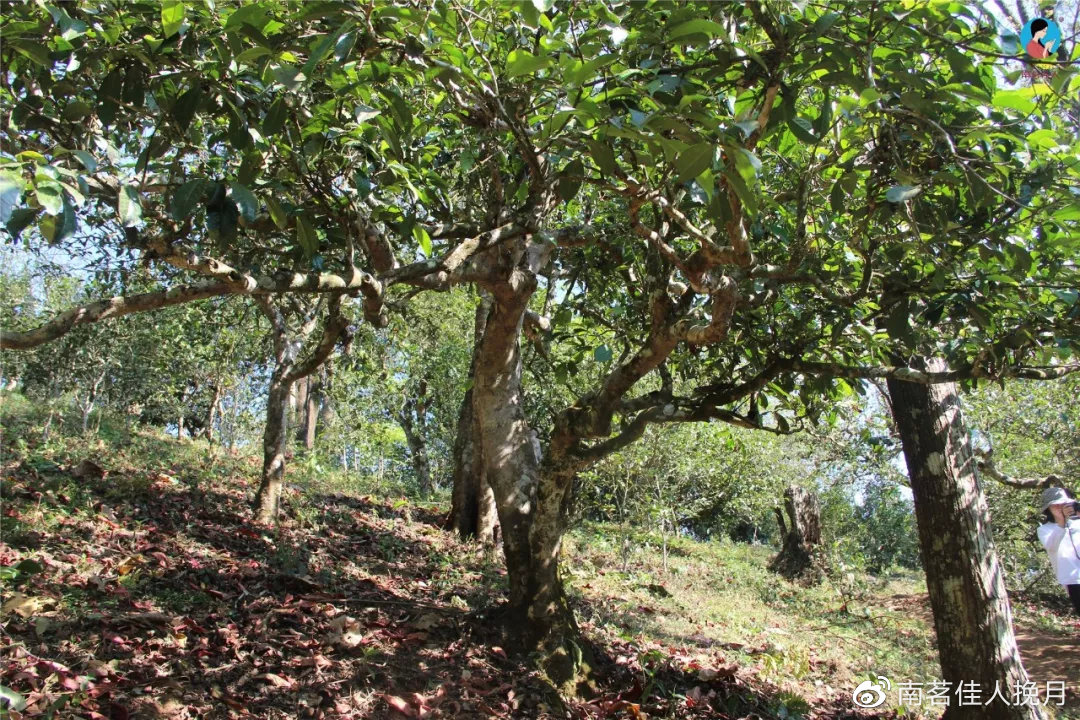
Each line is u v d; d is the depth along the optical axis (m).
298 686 4.20
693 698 5.17
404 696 4.31
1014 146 3.11
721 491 13.64
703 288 3.62
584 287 6.23
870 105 2.82
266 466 8.40
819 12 2.90
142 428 13.78
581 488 11.97
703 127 2.51
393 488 14.64
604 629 6.53
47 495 6.67
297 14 2.64
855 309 4.65
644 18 2.92
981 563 5.25
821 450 14.18
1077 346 3.65
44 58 2.60
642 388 10.44
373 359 14.38
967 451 5.43
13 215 2.00
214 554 6.42
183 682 4.02
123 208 2.13
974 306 3.67
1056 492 6.52
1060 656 9.00
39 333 2.49
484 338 5.34
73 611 4.53
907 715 5.93
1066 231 3.47
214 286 2.89
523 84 3.02
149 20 2.86
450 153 4.69
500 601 6.51
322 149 3.23
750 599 10.84
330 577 6.44
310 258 2.96
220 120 3.49
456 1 2.70
